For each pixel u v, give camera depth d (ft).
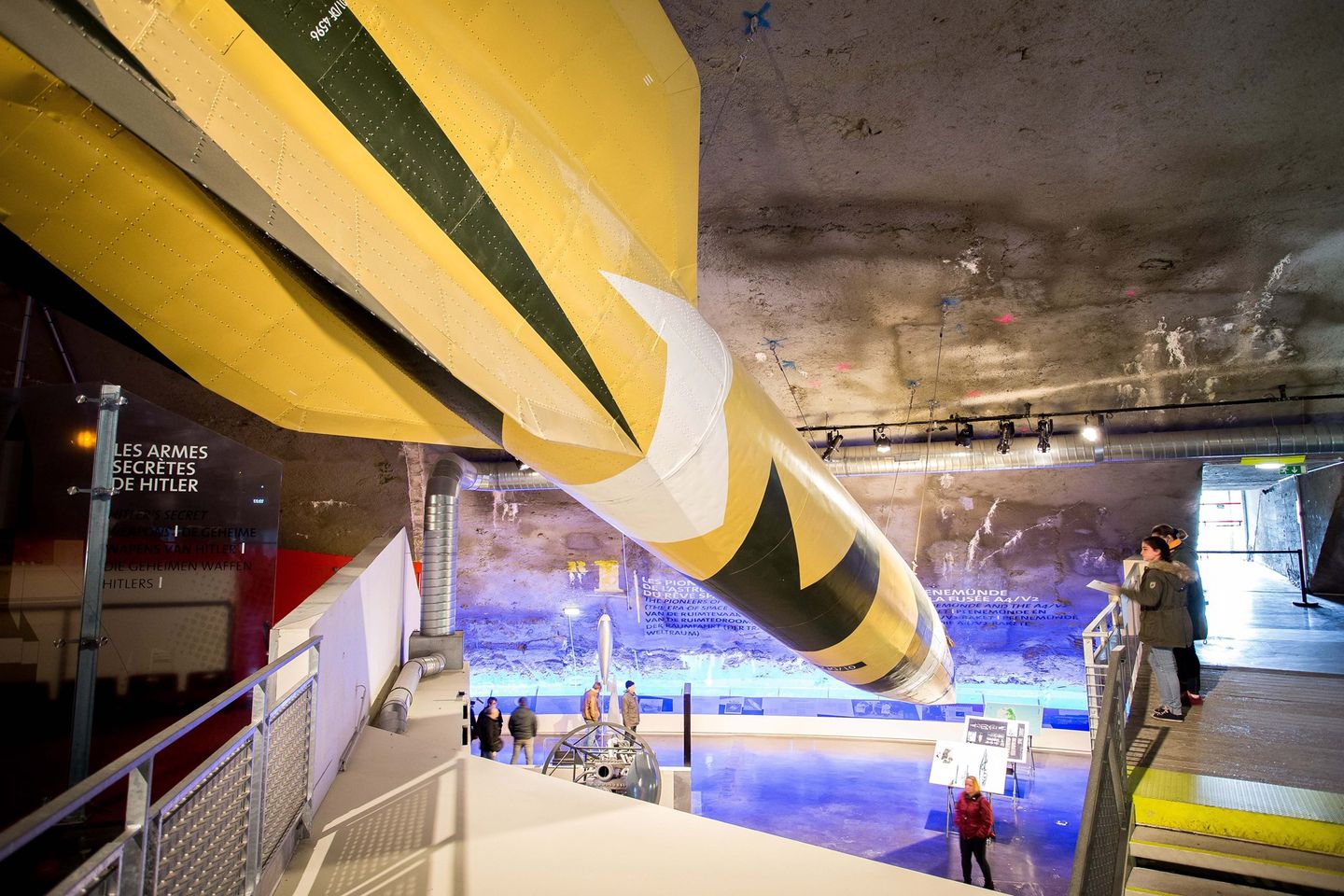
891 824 34.68
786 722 49.37
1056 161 26.25
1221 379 40.19
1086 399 42.39
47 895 4.96
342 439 43.42
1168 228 29.45
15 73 7.84
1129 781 16.56
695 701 52.54
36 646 13.99
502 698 55.52
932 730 48.62
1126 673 21.45
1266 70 22.43
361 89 9.05
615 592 55.83
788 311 35.68
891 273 32.76
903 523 52.11
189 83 7.89
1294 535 61.05
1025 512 50.19
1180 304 34.32
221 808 8.29
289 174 8.58
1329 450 41.04
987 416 44.75
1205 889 13.94
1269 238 29.86
